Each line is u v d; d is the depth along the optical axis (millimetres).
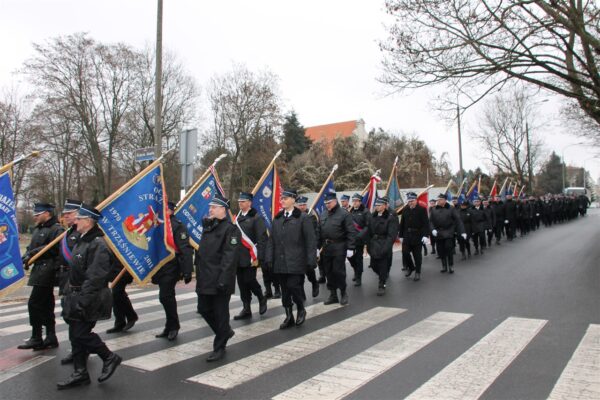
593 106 13156
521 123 41781
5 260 5863
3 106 29375
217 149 35312
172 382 4688
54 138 30328
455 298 8578
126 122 32312
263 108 35031
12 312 8703
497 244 18219
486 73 12281
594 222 30750
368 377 4719
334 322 7062
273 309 8195
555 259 13336
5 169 5973
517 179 43562
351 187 43875
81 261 4691
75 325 4609
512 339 5898
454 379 4609
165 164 32688
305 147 52750
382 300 8641
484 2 11430
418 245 10797
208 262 5512
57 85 29234
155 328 6953
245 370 5000
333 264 8312
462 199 17719
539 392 4246
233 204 35375
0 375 4996
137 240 6258
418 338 6062
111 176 33188
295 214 6977
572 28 11305
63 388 4566
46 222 6148
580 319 6797
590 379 4523
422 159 54812
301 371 4938
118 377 4863
